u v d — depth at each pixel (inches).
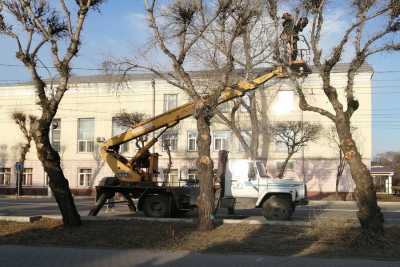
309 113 1720.0
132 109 1910.7
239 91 791.7
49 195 1891.0
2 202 1391.5
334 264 434.6
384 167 2819.9
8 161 2065.7
